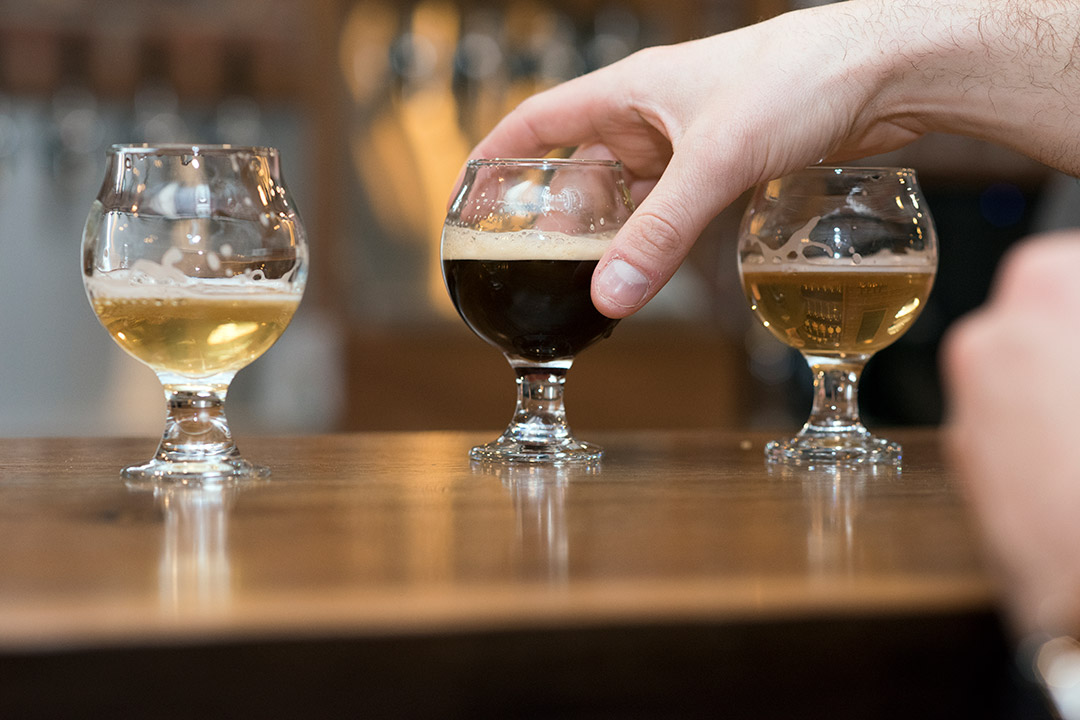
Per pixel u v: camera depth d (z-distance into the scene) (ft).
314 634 1.30
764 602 1.40
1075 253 1.22
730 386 8.73
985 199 9.30
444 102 8.59
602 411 8.62
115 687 1.27
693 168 2.71
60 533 1.88
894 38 2.90
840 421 3.03
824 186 2.81
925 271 2.85
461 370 8.45
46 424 9.60
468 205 2.82
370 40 8.45
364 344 8.35
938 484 2.49
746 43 2.91
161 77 8.77
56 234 9.54
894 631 1.40
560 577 1.56
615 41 8.82
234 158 2.50
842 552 1.75
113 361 9.77
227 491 2.32
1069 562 1.15
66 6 8.38
